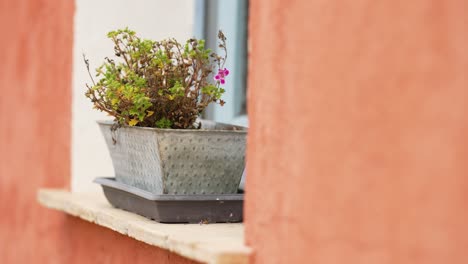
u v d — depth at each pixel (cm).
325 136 183
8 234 432
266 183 205
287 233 196
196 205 251
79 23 341
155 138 251
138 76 273
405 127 160
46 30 375
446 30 150
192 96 269
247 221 212
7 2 442
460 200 148
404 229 160
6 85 438
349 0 176
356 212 173
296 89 194
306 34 191
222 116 329
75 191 341
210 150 255
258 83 210
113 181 280
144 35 342
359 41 173
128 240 284
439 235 152
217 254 201
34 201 388
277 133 201
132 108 263
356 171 173
